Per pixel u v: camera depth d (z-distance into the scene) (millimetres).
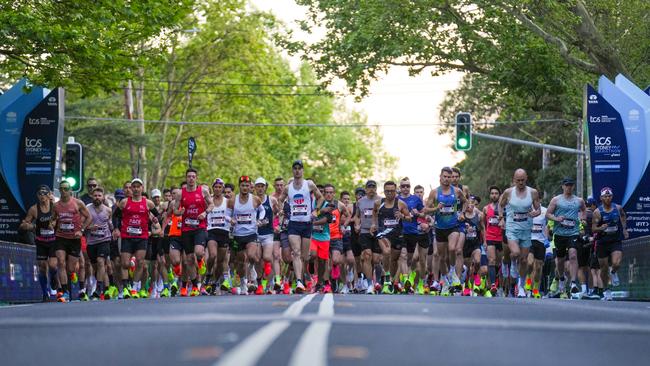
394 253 43438
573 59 67750
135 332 17188
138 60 53438
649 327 20062
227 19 110125
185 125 117438
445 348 14898
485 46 69625
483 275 45344
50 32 47062
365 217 43906
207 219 42438
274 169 124312
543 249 46156
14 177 49844
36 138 49906
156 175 107750
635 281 44406
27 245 43812
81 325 19016
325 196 42938
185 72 112125
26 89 49719
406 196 44688
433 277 43750
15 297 41656
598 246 43344
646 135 49156
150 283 49031
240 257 43594
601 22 71250
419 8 69562
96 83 52469
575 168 110812
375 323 18625
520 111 77375
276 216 46469
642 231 49188
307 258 42031
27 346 15375
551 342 16438
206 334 16359
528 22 67125
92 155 101812
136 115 114312
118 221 44531
